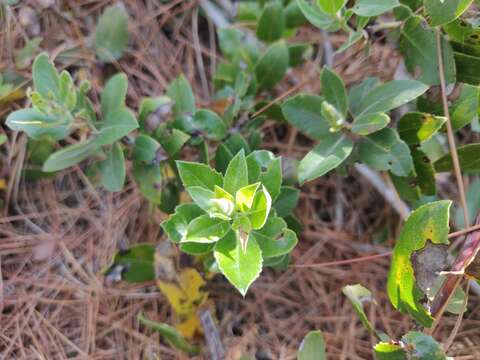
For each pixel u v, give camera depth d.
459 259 0.36
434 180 0.40
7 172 0.46
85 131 0.40
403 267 0.34
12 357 0.43
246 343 0.44
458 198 0.49
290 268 0.48
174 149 0.41
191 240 0.32
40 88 0.38
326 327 0.46
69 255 0.46
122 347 0.44
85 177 0.48
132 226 0.48
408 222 0.34
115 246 0.47
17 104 0.47
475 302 0.45
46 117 0.38
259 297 0.46
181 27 0.55
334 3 0.36
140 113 0.42
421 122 0.38
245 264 0.32
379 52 0.45
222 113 0.50
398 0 0.39
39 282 0.45
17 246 0.46
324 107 0.37
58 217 0.47
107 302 0.45
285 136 0.52
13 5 0.47
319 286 0.47
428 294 0.35
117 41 0.51
